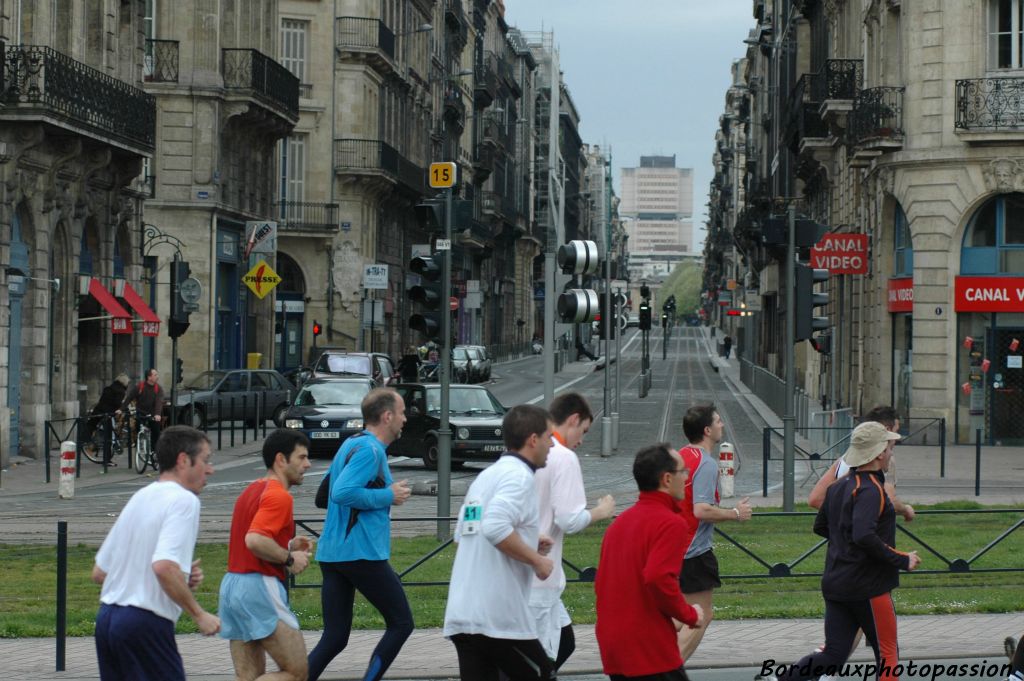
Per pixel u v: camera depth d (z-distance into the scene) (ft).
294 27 285.84
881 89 162.91
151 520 35.29
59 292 147.43
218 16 208.13
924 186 159.02
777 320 318.86
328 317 284.20
